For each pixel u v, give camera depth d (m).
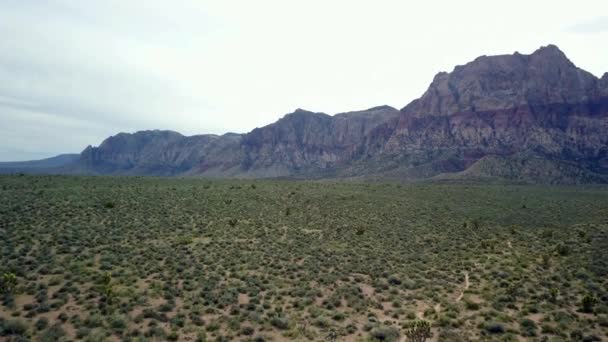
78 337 20.09
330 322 24.28
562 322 24.59
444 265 38.94
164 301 26.06
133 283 28.95
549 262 39.75
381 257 41.28
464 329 23.81
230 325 23.12
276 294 29.25
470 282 34.25
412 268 37.59
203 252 38.94
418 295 30.50
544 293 30.44
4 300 23.92
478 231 56.09
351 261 39.31
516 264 39.03
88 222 46.41
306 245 45.16
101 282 28.17
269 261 37.69
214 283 30.22
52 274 29.27
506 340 21.95
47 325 21.12
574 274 35.41
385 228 56.16
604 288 31.42
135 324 22.36
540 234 53.75
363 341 21.53
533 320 25.47
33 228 40.91
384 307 28.06
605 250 43.19
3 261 30.39
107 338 20.22
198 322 23.17
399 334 22.94
